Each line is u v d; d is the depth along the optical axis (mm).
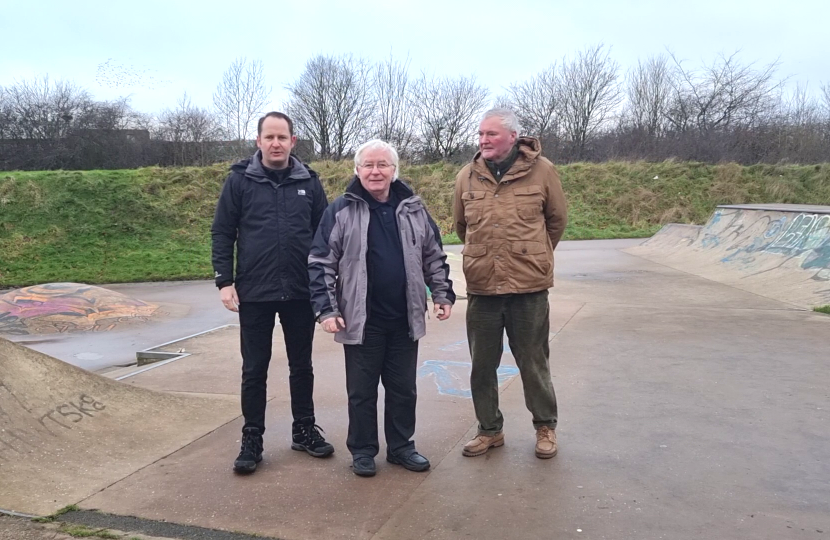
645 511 2768
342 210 3193
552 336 6316
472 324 3420
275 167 3363
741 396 4324
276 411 4246
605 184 26031
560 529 2625
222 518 2770
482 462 3342
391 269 3188
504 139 3264
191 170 22031
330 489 3049
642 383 4676
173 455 3463
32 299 9211
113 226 18781
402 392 3299
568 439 3641
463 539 2562
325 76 32156
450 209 24312
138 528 2686
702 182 26000
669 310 7637
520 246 3260
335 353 5883
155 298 11531
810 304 7719
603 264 13359
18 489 2967
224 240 3320
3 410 3379
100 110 30438
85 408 3729
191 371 5477
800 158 29219
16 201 18828
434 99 33875
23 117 29969
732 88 33656
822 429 3691
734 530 2596
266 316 3361
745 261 10922
